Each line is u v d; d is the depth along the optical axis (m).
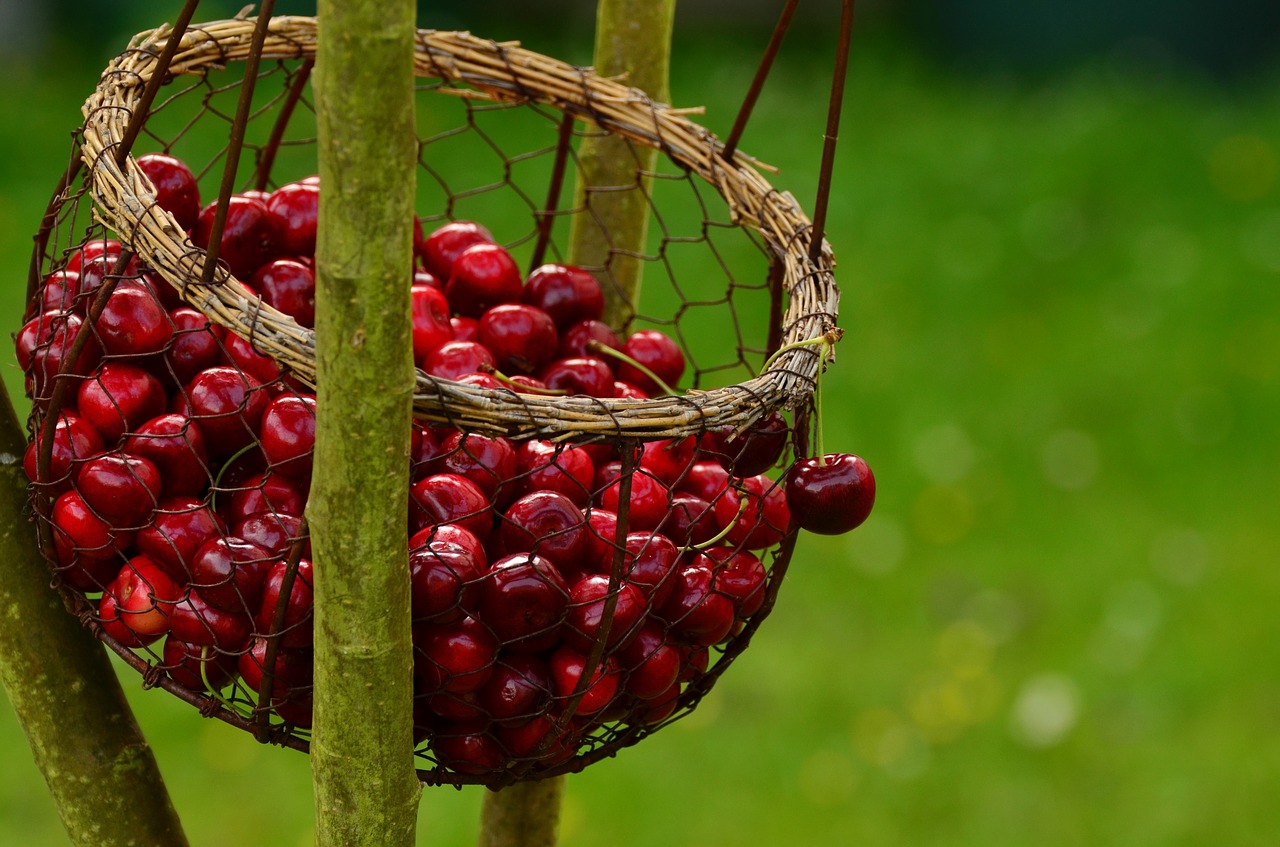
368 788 1.60
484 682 1.78
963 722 4.93
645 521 2.04
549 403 1.60
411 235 1.38
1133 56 11.72
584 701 1.82
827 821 4.53
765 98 10.41
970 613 5.47
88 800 1.96
